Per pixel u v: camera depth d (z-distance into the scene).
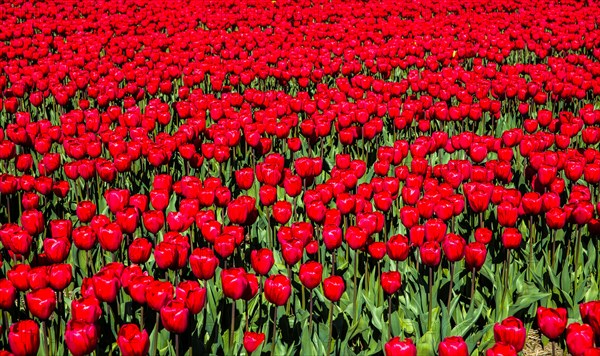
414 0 19.34
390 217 6.52
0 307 4.00
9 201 6.49
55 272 4.13
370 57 12.78
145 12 17.22
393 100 9.27
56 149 8.89
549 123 8.69
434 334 4.69
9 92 10.68
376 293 5.26
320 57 12.37
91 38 14.46
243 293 4.23
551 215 5.34
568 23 16.42
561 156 6.85
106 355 4.50
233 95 9.59
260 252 4.37
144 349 3.52
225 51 13.07
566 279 5.47
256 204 7.37
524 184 7.44
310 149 8.03
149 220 5.05
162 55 12.80
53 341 4.43
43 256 4.76
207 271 4.16
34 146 8.09
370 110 8.87
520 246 6.14
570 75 10.49
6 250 5.79
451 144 7.58
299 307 5.11
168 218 5.02
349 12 18.30
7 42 15.83
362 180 7.80
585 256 6.18
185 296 4.01
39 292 3.89
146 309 4.73
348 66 11.78
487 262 5.70
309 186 6.96
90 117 8.30
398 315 4.95
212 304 4.77
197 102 9.29
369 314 5.07
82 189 7.63
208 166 8.31
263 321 4.88
